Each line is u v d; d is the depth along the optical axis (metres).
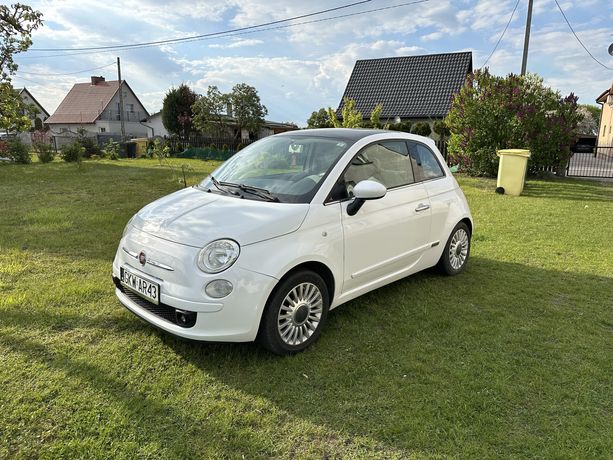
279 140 4.37
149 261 3.17
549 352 3.45
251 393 2.86
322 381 3.01
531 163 14.80
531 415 2.70
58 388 2.82
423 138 4.86
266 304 3.10
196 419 2.60
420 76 31.14
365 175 3.91
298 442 2.46
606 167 20.25
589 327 3.88
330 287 3.56
